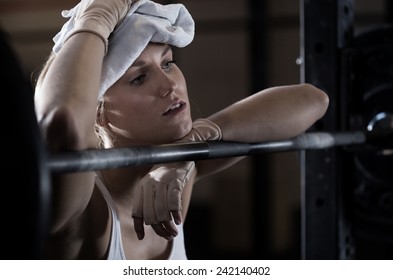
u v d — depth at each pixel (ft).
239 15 17.53
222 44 17.89
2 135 2.48
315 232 5.53
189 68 18.21
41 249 2.56
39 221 2.49
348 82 5.43
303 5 5.48
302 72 5.53
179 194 3.88
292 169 17.28
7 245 2.50
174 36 4.17
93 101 3.52
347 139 5.11
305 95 4.97
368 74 5.53
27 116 2.52
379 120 5.46
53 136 3.30
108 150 3.19
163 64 4.26
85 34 3.77
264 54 15.10
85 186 3.47
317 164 5.50
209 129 4.42
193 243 17.58
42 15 19.36
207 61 18.08
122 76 4.12
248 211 17.40
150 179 3.96
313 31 5.47
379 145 5.40
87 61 3.63
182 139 4.25
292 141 4.62
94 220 4.06
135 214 3.91
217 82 18.06
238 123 4.64
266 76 15.14
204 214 17.57
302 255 5.59
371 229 5.75
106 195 4.16
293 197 17.30
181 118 4.19
